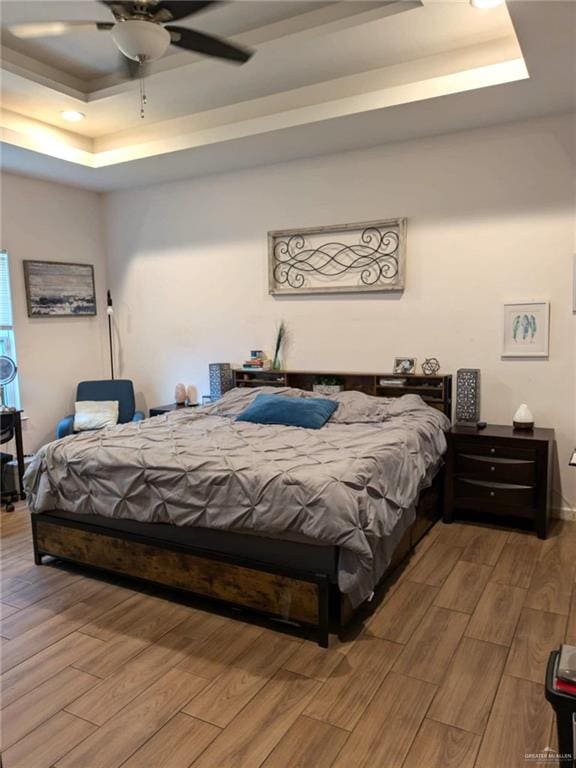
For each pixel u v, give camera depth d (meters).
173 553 2.73
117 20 2.28
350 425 3.73
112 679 2.17
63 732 1.89
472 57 3.14
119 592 2.89
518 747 1.79
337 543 2.27
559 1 2.19
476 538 3.49
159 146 4.30
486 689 2.07
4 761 1.77
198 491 2.60
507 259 3.82
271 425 3.74
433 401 4.06
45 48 3.30
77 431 4.83
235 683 2.13
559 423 3.78
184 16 2.27
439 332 4.11
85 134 4.54
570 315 3.67
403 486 2.85
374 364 4.39
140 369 5.65
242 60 2.56
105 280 5.72
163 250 5.34
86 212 5.47
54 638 2.46
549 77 2.98
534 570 3.04
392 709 1.98
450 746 1.80
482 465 3.60
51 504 3.12
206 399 5.17
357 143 4.12
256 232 4.80
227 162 4.57
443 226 4.01
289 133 3.88
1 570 3.16
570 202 3.60
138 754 1.79
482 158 3.83
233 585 2.58
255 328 4.93
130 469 2.80
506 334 3.87
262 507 2.43
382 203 4.22
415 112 3.50
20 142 4.03
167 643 2.41
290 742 1.83
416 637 2.42
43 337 5.08
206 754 1.79
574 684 1.39
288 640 2.42
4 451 4.80
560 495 3.80
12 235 4.78
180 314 5.32
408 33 2.97
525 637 2.40
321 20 2.93
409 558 3.20
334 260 4.46
